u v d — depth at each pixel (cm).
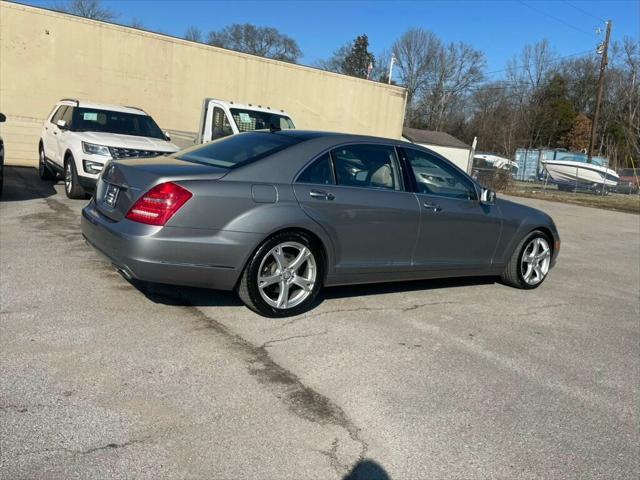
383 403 336
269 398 330
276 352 396
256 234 428
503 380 386
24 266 550
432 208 533
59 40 1430
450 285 637
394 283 615
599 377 408
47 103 1441
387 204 500
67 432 278
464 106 6744
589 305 614
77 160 898
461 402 347
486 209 589
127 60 1521
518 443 306
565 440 314
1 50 1374
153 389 328
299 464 269
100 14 4750
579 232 1348
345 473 265
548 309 579
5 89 1393
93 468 252
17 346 370
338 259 480
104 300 471
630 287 736
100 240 442
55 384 324
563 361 433
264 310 449
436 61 6688
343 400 336
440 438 303
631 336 513
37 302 454
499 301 589
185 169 434
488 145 5894
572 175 3306
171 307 467
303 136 496
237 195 425
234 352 389
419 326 481
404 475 268
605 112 5372
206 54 1630
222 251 420
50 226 741
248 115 1085
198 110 1644
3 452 258
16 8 1373
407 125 6888
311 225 452
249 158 459
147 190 413
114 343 387
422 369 390
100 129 991
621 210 2236
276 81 1758
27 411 294
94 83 1490
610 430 330
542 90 6225
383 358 403
